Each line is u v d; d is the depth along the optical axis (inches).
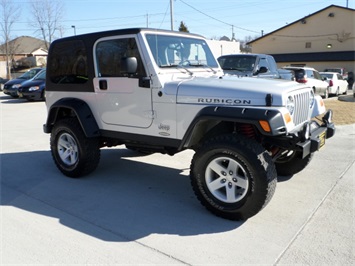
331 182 183.3
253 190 132.6
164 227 136.3
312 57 1405.0
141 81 159.3
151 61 156.8
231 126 149.7
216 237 127.9
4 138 310.5
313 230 131.8
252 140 134.6
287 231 131.5
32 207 157.6
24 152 260.4
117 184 187.0
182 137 152.7
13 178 199.0
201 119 140.6
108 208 155.5
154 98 157.5
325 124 167.2
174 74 163.8
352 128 333.7
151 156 243.0
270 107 132.6
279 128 127.7
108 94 174.4
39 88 608.1
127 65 149.7
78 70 187.2
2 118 426.9
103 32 172.4
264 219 141.5
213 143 138.7
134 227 136.7
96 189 179.6
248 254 116.3
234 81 154.2
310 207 152.3
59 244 124.3
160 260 113.4
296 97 145.9
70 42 187.9
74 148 193.6
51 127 208.1
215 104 141.8
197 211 151.1
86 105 185.9
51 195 172.1
